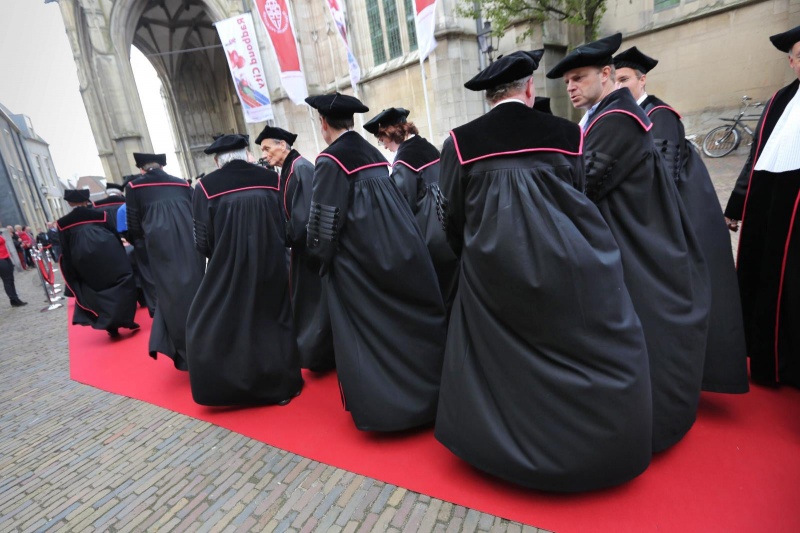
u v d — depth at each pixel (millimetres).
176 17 26016
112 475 2420
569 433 1613
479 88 1751
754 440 1993
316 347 3162
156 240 3459
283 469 2250
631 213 1949
